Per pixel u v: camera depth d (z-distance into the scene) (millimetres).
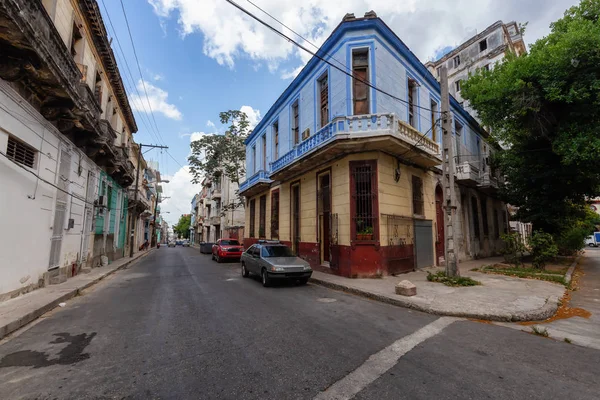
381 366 3695
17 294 7371
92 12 11773
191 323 5598
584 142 10766
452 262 9312
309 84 13984
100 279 11344
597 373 3518
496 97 12750
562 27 12172
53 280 9266
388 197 11227
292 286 9883
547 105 11938
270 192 18719
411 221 12242
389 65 11898
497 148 23438
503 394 3043
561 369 3625
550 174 13672
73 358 4000
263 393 3072
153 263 18984
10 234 7059
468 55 27703
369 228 10789
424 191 13359
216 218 43562
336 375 3463
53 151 9242
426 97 14281
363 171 11164
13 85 7227
